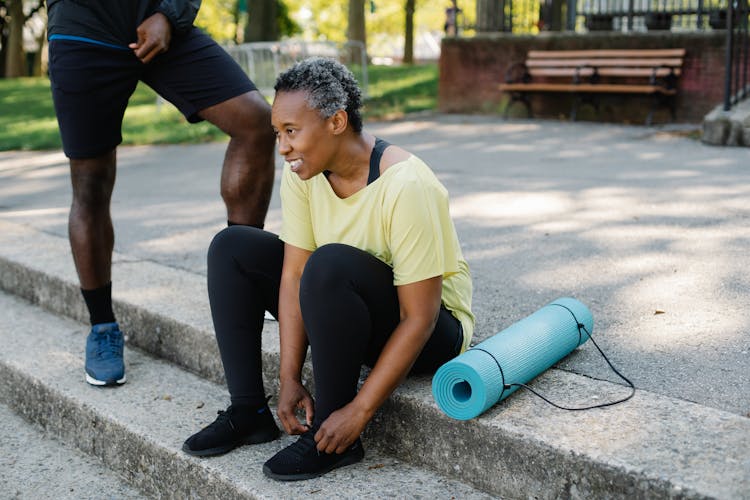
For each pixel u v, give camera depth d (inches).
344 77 82.8
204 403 108.8
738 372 94.3
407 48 956.0
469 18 1248.2
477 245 162.2
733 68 346.0
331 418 85.7
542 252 154.2
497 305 123.3
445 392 83.2
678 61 354.0
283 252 94.9
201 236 183.6
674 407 83.4
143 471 100.7
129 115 492.1
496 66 412.5
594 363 98.8
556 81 393.7
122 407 107.7
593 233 167.2
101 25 107.8
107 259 116.6
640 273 136.8
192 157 336.2
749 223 169.3
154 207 224.4
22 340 134.1
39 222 204.5
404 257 83.3
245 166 114.9
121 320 132.3
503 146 311.4
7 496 101.0
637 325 112.0
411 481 86.4
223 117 113.1
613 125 364.2
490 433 82.0
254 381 94.4
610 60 371.2
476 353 83.6
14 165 336.8
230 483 87.8
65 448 113.3
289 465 86.7
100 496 100.7
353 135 85.1
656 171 239.9
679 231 165.0
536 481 78.8
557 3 633.0
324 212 89.1
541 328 93.0
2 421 122.3
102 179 115.3
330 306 82.2
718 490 67.4
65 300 145.0
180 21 107.6
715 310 116.5
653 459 72.7
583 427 79.8
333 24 1550.2
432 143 327.0
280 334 92.7
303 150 81.9
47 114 534.9
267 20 666.8
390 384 84.7
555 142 316.2
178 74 111.7
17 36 1091.3
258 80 481.4
